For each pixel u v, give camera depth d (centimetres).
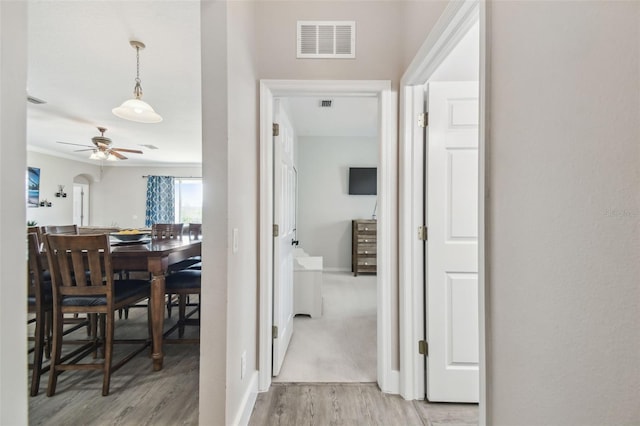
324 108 396
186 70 248
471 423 149
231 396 126
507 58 74
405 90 167
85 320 248
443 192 164
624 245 47
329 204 544
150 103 327
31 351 223
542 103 62
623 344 47
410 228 168
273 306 188
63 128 424
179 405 158
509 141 73
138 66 237
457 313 163
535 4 64
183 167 734
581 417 54
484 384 81
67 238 165
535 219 65
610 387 49
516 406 70
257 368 173
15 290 47
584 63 53
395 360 174
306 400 165
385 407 161
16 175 48
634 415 46
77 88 284
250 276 161
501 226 76
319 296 302
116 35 198
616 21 47
